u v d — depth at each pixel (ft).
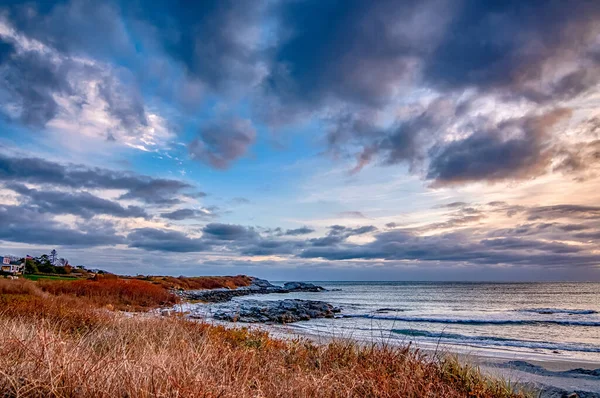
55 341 15.02
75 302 49.65
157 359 15.03
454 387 21.04
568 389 29.30
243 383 14.29
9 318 26.25
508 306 139.54
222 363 17.38
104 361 13.87
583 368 37.09
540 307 134.51
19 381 11.87
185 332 26.91
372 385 17.42
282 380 17.34
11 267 188.34
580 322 82.33
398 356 25.72
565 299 184.55
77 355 13.92
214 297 172.96
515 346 53.26
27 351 13.62
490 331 70.33
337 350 27.20
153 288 97.71
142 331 24.53
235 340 29.71
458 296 222.07
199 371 14.19
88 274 224.74
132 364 13.97
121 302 76.59
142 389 11.51
